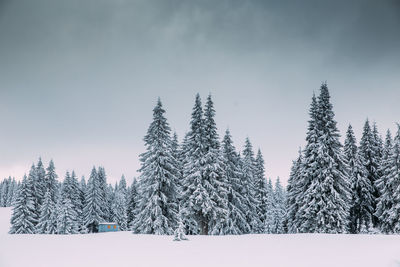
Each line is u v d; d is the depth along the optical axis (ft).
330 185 102.22
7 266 37.24
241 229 126.82
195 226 121.49
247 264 36.94
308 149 112.37
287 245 55.88
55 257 43.42
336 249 48.73
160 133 112.98
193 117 114.93
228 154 131.23
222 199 104.94
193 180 107.76
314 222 103.81
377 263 36.22
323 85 115.14
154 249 52.21
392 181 112.88
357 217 129.29
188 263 38.06
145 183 109.81
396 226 108.27
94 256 44.27
